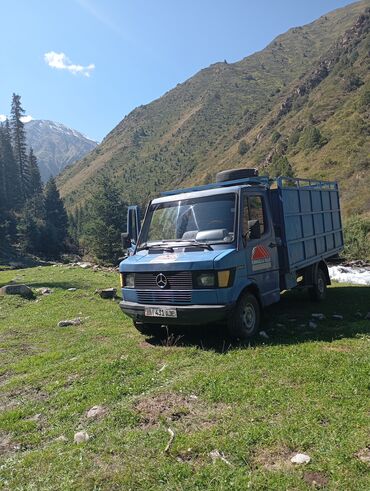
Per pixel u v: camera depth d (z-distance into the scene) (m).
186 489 3.41
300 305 10.91
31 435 4.79
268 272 8.50
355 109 98.06
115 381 6.04
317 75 151.88
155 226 8.66
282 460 3.70
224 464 3.68
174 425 4.52
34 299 14.42
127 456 3.97
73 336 9.45
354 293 12.64
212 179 149.50
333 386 5.07
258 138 149.88
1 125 124.69
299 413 4.46
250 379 5.52
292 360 6.14
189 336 8.18
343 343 6.95
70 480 3.68
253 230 7.59
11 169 108.81
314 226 11.17
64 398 5.64
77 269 23.78
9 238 82.19
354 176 69.19
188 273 7.22
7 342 9.26
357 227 28.11
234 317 7.33
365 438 3.89
